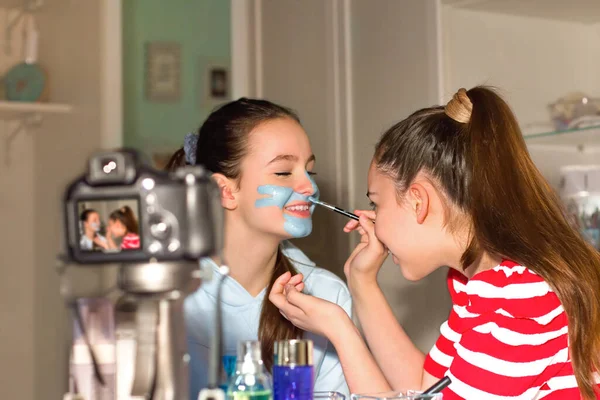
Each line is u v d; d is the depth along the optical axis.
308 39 3.20
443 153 1.43
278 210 1.70
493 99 1.45
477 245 1.40
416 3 2.78
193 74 3.31
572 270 1.34
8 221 3.48
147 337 1.10
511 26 2.82
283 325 1.71
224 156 1.74
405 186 1.45
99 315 1.14
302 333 1.74
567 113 2.55
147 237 1.07
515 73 2.81
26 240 3.52
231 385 1.16
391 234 1.47
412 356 1.54
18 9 3.48
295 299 1.44
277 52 3.32
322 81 3.14
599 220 2.61
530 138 2.60
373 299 1.56
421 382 1.52
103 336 1.14
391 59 2.89
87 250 1.08
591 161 2.76
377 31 2.95
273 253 1.77
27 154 3.52
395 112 2.87
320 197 3.14
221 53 3.36
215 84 3.34
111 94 3.01
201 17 3.33
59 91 3.35
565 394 1.37
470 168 1.41
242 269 1.75
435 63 2.71
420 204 1.44
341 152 3.08
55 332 3.28
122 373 1.13
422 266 1.47
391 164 1.48
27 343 3.51
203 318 1.71
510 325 1.32
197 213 1.07
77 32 3.20
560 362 1.37
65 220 1.09
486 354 1.31
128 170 1.07
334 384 1.78
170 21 3.28
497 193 1.38
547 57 2.87
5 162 3.47
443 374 1.49
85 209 1.08
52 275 3.31
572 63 2.92
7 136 3.48
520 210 1.37
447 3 2.70
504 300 1.34
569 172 2.70
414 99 2.80
